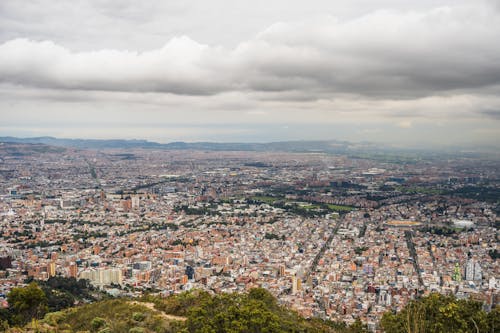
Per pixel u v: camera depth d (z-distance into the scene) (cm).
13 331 6381
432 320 5791
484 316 5753
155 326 6172
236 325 5625
